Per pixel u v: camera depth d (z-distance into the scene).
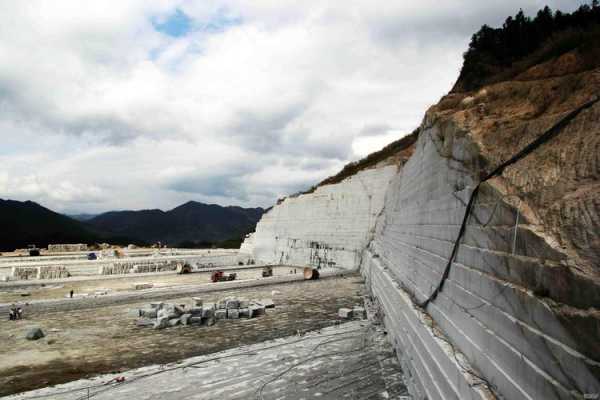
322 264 40.88
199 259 45.50
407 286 12.20
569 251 3.48
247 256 52.97
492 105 8.19
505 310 4.51
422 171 11.78
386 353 11.52
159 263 38.88
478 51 28.83
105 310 19.58
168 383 9.71
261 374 10.20
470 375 5.12
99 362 11.56
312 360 11.18
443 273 7.66
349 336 13.72
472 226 6.03
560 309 3.31
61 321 17.11
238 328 15.51
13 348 13.03
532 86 7.65
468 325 5.80
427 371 7.05
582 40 10.23
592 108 4.42
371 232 35.31
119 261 39.97
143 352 12.52
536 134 5.45
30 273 31.42
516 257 4.34
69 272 34.19
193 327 15.77
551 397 3.40
